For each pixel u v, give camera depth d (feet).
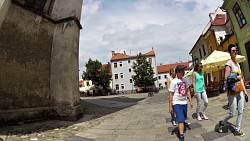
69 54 30.55
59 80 30.37
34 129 23.02
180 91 15.71
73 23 31.68
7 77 24.79
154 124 22.90
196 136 16.39
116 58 203.62
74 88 30.53
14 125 24.34
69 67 30.14
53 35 32.32
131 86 196.34
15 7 26.22
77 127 24.54
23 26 27.43
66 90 29.68
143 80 162.30
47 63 30.91
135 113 32.99
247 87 43.32
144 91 164.35
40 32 30.09
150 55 199.31
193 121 21.26
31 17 28.58
